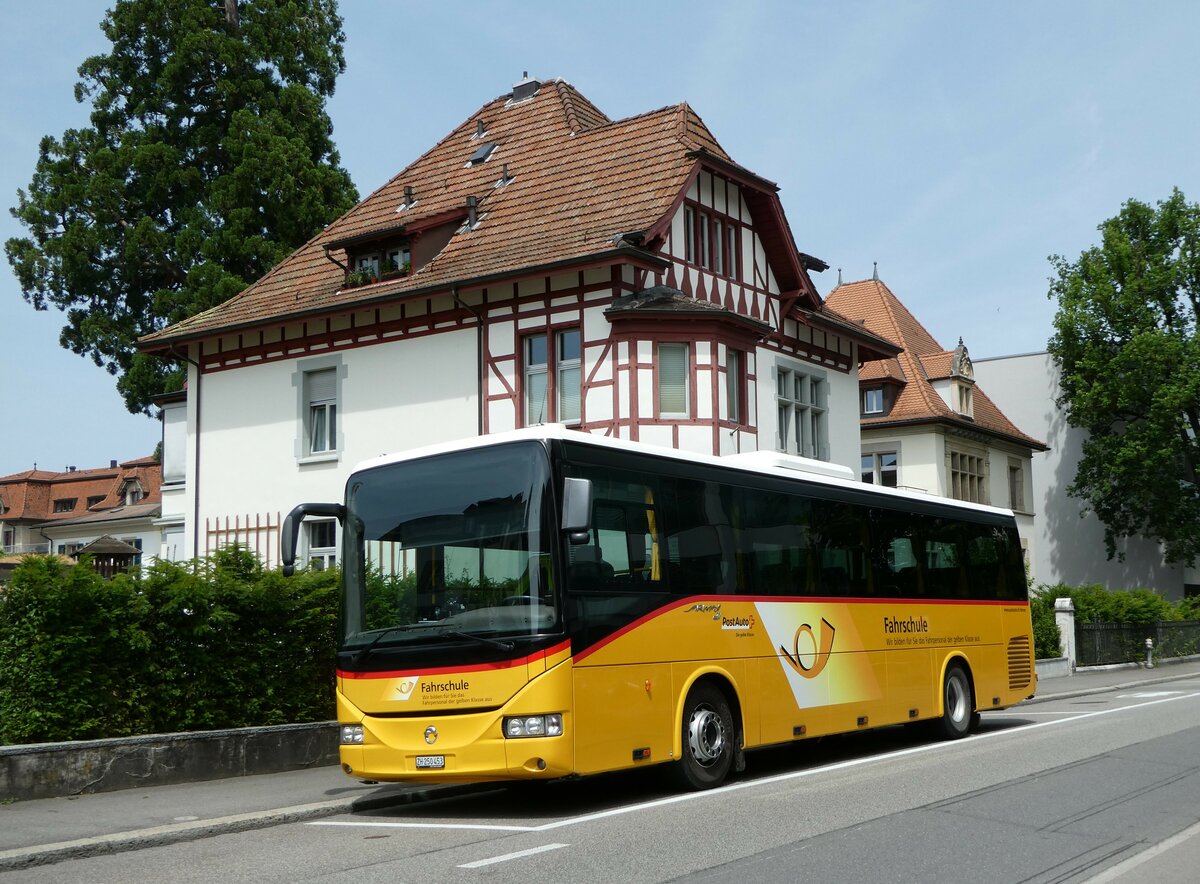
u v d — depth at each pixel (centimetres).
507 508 1137
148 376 4062
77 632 1302
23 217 4269
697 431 2323
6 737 1264
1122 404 5256
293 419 2802
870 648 1574
